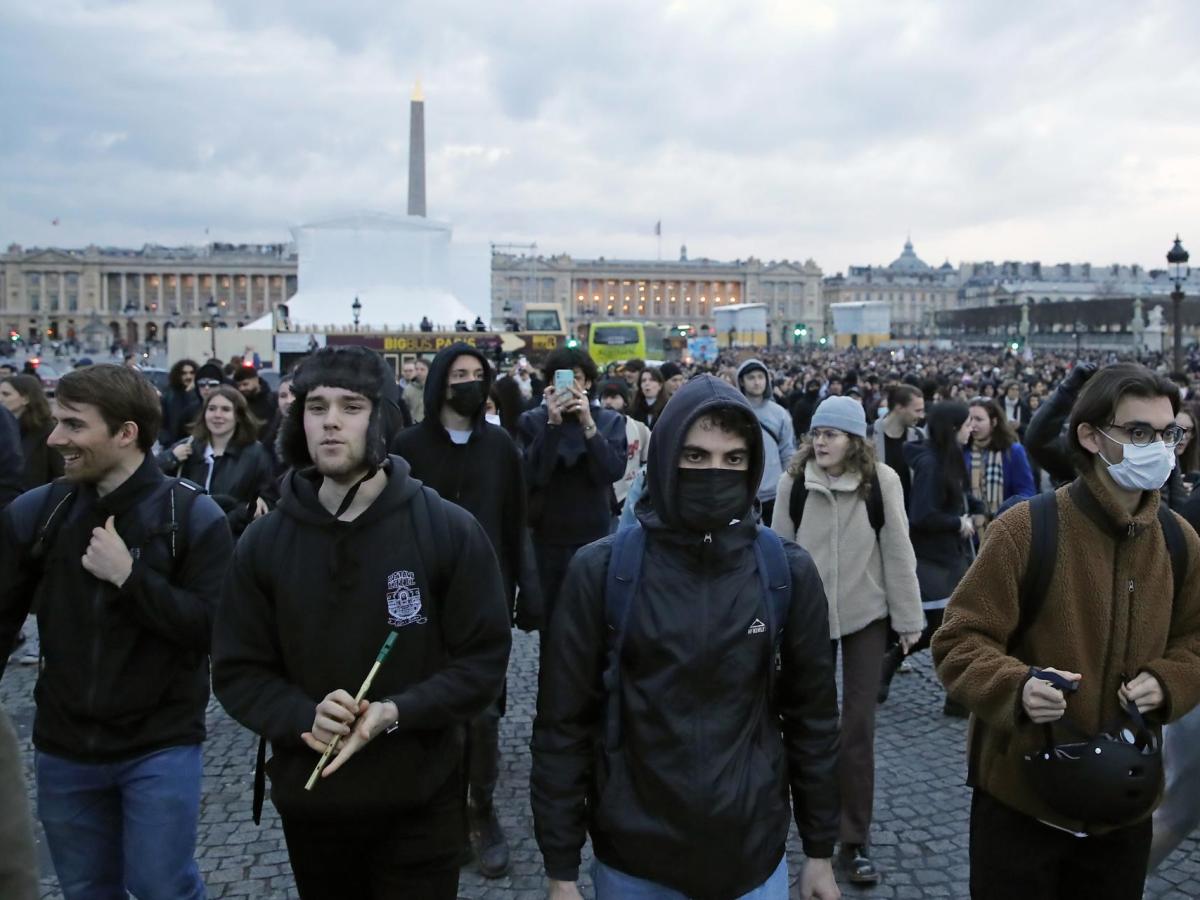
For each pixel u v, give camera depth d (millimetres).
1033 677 2869
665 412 2875
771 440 9141
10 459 6816
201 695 3703
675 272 152125
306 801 2871
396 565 2949
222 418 6832
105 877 3586
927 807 5605
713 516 2805
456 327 40312
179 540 3562
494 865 4840
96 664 3455
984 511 7879
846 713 5039
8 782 1921
